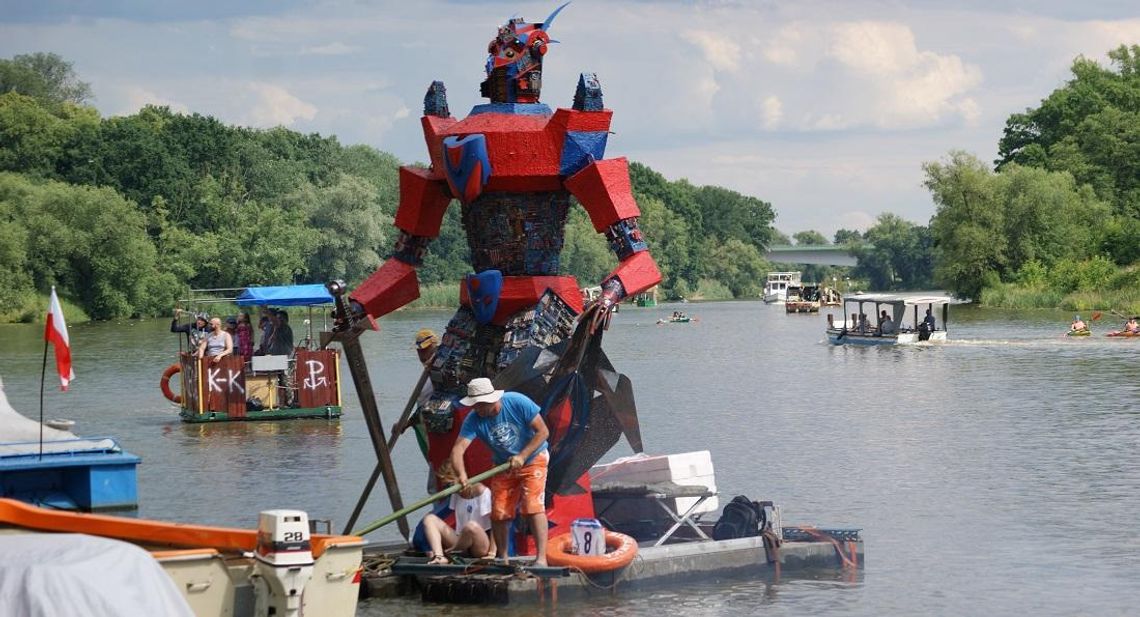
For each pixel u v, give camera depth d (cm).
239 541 998
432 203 1466
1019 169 11088
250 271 10831
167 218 11338
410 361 4988
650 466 1477
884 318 6272
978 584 1329
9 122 12000
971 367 4366
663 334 7688
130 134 11881
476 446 1363
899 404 3161
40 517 966
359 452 2336
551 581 1264
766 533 1398
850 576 1370
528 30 1430
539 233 1405
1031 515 1689
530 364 1355
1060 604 1251
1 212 9338
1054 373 4025
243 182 12544
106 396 3512
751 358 5181
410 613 1230
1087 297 9606
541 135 1372
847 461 2180
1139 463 2123
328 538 1023
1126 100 13825
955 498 1819
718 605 1253
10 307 9094
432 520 1341
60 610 710
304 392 2906
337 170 14562
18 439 1870
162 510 1762
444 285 12900
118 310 9594
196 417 2830
